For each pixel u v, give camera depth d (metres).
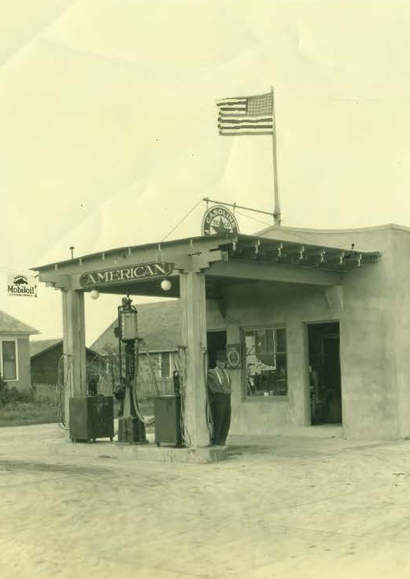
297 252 13.93
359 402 15.95
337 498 9.30
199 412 13.06
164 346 42.38
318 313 16.59
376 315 15.80
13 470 12.37
